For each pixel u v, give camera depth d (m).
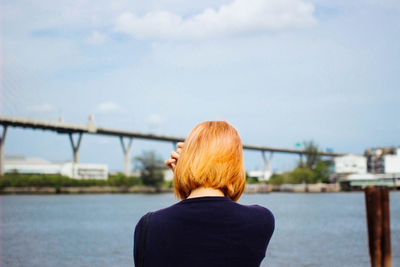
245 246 1.79
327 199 90.56
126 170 126.19
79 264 21.88
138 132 120.06
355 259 22.03
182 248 1.76
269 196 104.88
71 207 68.31
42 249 26.28
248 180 128.88
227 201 1.83
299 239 28.92
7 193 115.44
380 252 12.16
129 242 29.00
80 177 131.25
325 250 24.30
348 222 41.41
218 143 1.87
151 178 126.31
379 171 137.00
